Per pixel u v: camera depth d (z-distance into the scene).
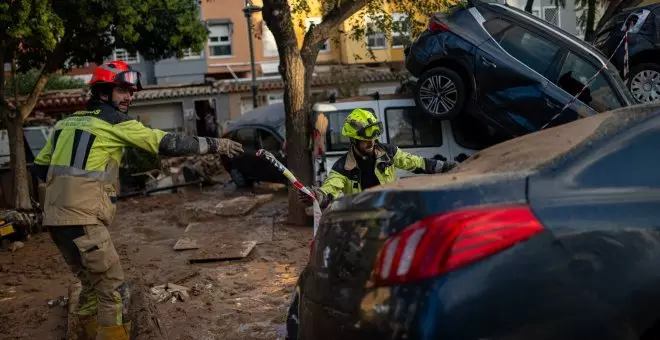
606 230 2.39
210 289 6.41
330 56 30.17
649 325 2.37
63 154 4.11
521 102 8.19
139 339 4.77
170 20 14.98
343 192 4.50
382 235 2.49
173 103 29.22
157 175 15.30
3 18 10.29
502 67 8.20
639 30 9.39
